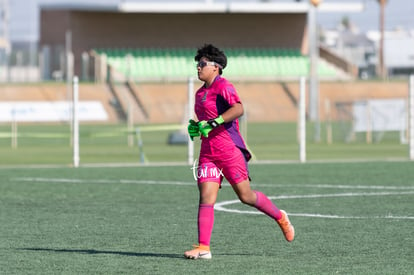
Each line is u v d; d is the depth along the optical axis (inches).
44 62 6619.1
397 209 1349.7
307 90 6269.7
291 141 4018.2
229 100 868.6
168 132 4805.6
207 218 891.4
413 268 835.4
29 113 5137.8
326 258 898.1
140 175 2018.9
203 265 855.1
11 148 3617.1
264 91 6205.7
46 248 976.3
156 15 6589.6
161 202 1471.5
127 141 4099.4
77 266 853.2
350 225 1165.7
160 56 6496.1
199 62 883.4
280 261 879.7
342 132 4333.2
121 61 6387.8
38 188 1721.2
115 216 1282.0
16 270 832.9
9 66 6486.2
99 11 6456.7
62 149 3528.5
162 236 1075.9
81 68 6476.4
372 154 3070.9
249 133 4601.4
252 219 1237.7
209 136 879.7
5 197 1555.1
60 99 5792.3
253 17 6737.2
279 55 6737.2
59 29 6555.1
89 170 2176.4
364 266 847.7
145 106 5748.0
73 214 1307.8
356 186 1731.1
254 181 1851.6
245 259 893.2
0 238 1058.7
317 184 1777.8
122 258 902.4
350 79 6717.5
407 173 2036.2
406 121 3909.9
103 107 5644.7
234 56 6624.0
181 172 2102.6
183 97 5984.3
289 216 1266.0
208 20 6678.2
